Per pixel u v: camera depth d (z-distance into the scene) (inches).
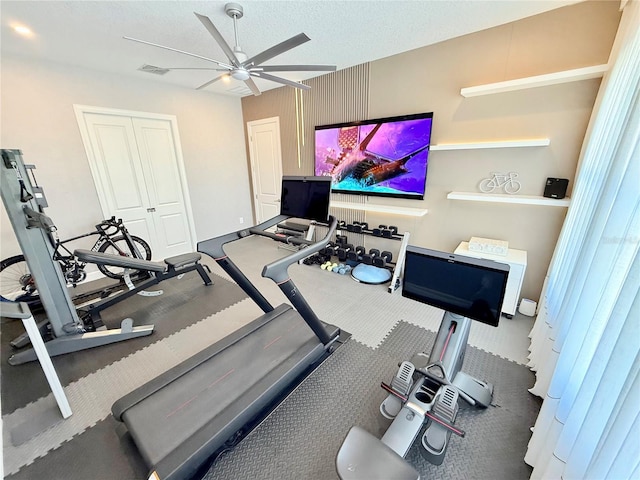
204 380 66.7
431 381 60.4
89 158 134.0
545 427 50.8
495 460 55.2
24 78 112.9
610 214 42.8
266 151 189.8
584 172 75.1
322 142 154.5
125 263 102.8
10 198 76.5
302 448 58.5
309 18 86.5
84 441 61.1
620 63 61.9
